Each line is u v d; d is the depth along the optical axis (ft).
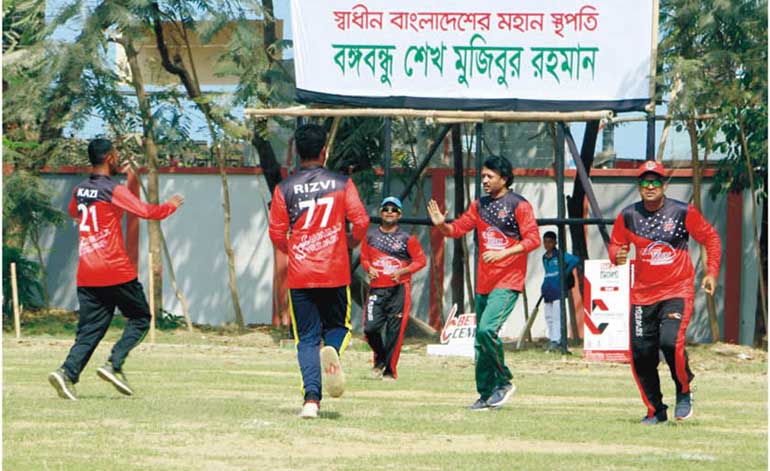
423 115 248.73
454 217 299.99
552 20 247.29
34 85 274.16
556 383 178.81
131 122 293.02
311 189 110.63
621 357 230.07
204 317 317.63
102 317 128.98
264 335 280.10
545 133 308.19
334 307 112.27
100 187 126.93
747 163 267.18
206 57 322.14
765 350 275.59
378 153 304.09
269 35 287.69
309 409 111.86
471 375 188.34
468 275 289.33
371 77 253.03
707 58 252.42
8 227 301.22
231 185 317.01
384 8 252.21
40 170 321.93
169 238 319.68
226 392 147.23
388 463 87.40
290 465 85.61
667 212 116.88
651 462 91.09
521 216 124.16
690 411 119.75
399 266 177.68
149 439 97.55
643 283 118.52
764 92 254.27
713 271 117.29
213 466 84.74
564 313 249.14
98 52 275.80
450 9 250.37
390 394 152.35
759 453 98.89
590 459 92.02
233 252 316.40
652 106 244.63
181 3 274.16
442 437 103.55
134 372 177.58
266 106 277.44
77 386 149.38
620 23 245.45
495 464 87.97
